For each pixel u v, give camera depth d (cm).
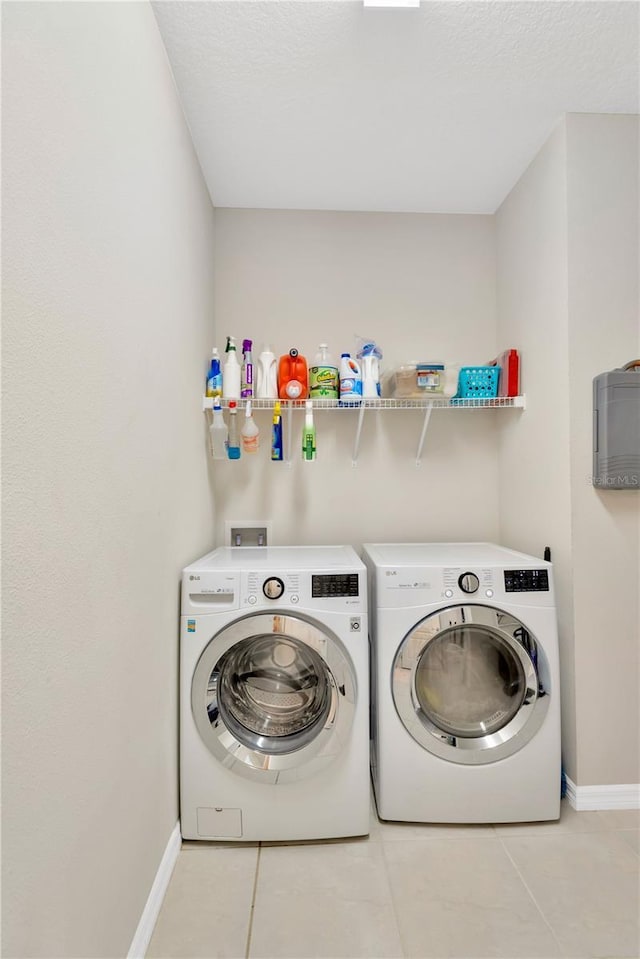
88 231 89
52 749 75
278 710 162
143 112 121
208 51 143
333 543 229
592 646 169
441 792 156
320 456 229
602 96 164
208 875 138
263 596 152
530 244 199
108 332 98
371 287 231
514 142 186
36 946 70
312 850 148
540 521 191
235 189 214
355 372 204
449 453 232
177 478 154
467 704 167
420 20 134
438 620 156
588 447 170
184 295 165
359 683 152
